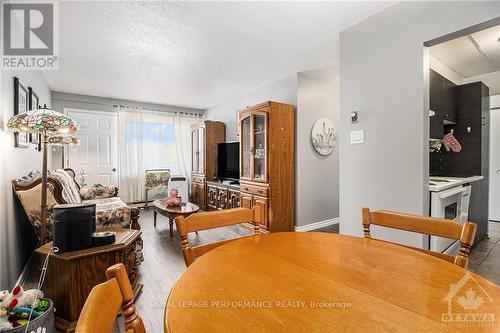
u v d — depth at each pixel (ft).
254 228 4.19
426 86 6.26
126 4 6.58
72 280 5.07
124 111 17.19
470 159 10.61
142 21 7.38
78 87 14.16
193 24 7.55
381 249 3.18
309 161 12.31
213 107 19.22
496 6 5.11
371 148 7.17
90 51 9.34
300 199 11.96
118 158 16.98
